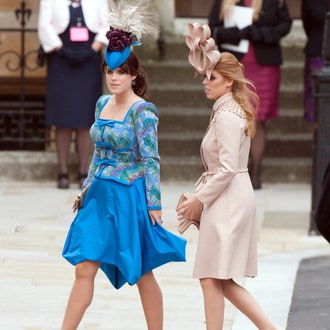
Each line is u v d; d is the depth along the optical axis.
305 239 29.08
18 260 26.31
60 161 36.22
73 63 35.31
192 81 40.75
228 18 35.34
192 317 21.62
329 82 28.84
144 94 19.11
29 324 21.02
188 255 27.09
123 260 18.36
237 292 18.62
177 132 39.28
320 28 36.56
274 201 34.53
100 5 35.47
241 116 18.28
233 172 18.14
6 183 37.03
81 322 21.17
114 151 18.70
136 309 22.23
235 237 18.28
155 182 18.56
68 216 31.75
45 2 35.44
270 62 35.34
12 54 39.88
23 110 38.34
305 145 38.41
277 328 19.39
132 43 18.84
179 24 42.50
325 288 23.89
